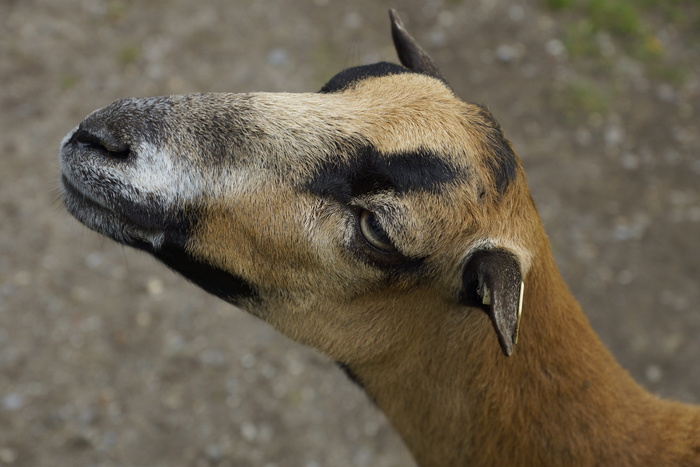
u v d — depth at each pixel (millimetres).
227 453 1112
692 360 1229
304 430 1136
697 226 1424
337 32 1702
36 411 1121
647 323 1275
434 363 833
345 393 1166
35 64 1561
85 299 1221
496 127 813
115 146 794
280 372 1174
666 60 1723
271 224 800
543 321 813
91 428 1115
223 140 798
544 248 814
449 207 784
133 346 1178
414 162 784
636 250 1380
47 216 1319
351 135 792
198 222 806
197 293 1248
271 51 1642
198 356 1177
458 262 795
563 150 1533
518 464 834
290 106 807
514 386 820
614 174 1501
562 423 821
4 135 1433
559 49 1711
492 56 1691
